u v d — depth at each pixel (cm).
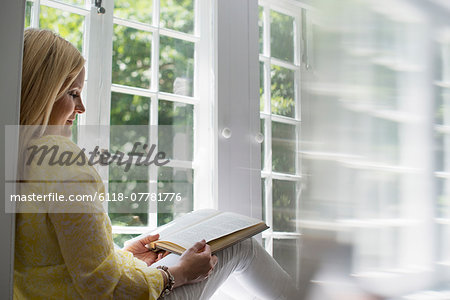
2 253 86
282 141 172
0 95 92
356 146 161
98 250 88
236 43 175
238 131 170
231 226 125
